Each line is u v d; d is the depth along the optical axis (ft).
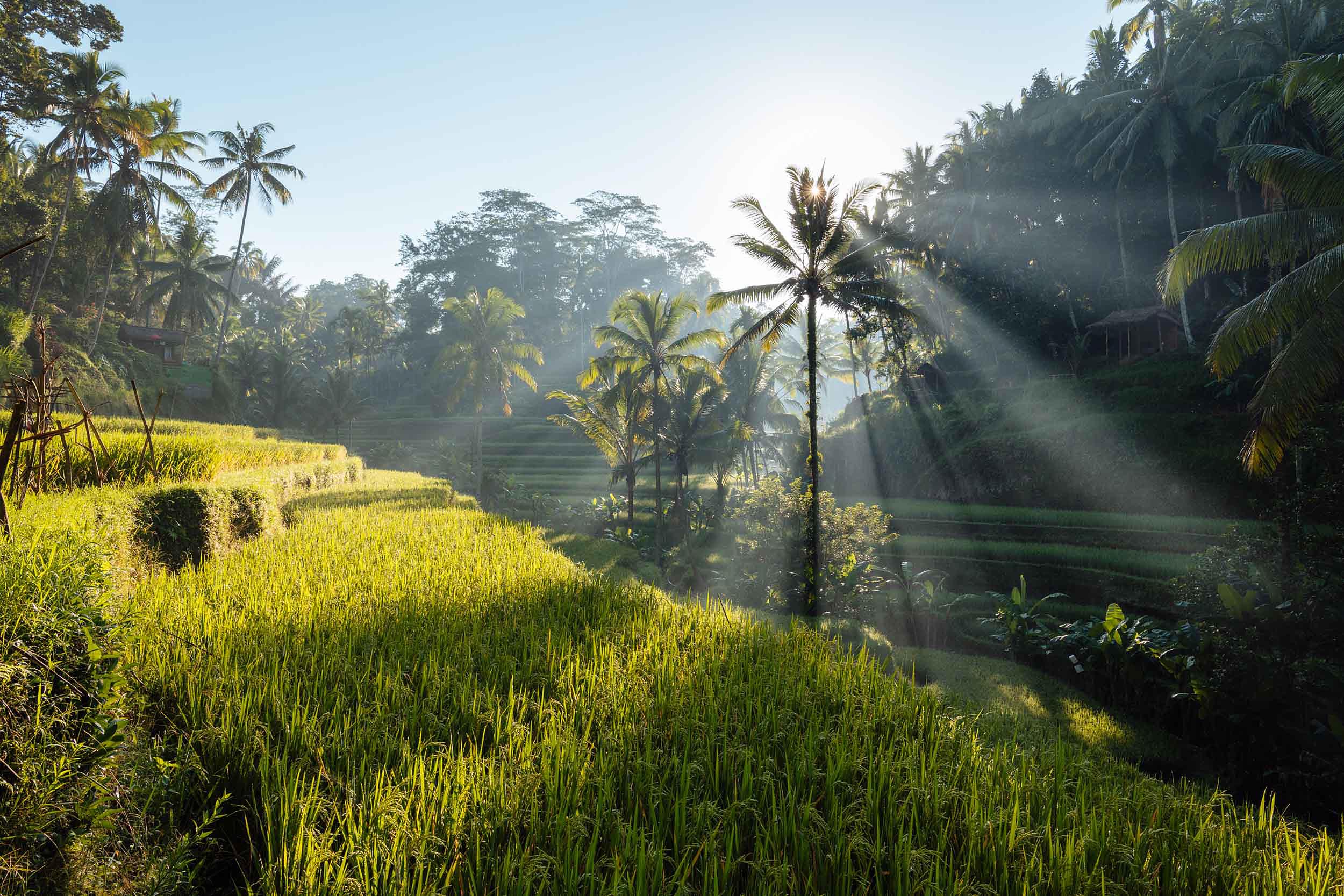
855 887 15.06
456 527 50.88
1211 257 52.39
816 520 82.17
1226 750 48.29
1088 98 154.71
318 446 80.89
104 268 163.63
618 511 141.08
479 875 13.43
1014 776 20.11
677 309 118.42
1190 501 104.94
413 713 18.70
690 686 22.97
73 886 12.07
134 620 20.40
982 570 92.89
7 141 126.41
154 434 56.29
